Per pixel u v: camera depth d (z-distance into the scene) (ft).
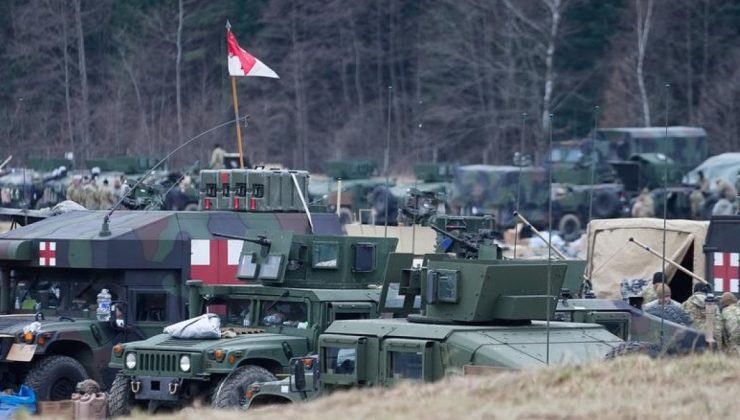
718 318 239.91
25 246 286.25
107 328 279.90
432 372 212.02
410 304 237.86
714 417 169.17
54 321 280.51
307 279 263.90
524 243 516.32
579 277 262.26
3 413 245.86
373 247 271.28
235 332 252.21
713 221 302.45
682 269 283.18
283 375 242.58
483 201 628.28
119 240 282.77
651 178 650.84
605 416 170.19
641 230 338.75
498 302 219.41
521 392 185.68
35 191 552.41
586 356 214.07
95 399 248.11
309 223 309.42
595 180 640.58
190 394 243.60
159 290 286.25
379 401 189.57
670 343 209.87
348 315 251.39
